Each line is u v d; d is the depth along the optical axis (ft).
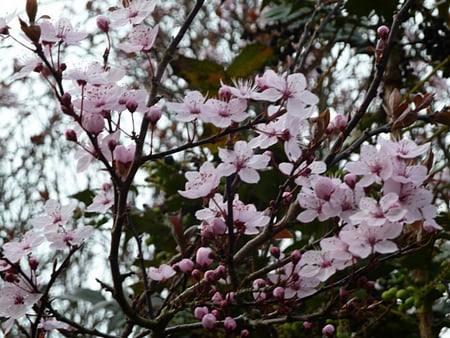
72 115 2.12
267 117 2.19
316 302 2.81
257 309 2.40
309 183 2.24
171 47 2.26
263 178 3.04
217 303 2.26
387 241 2.14
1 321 2.55
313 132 2.23
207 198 2.25
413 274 2.82
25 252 2.22
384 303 2.83
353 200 2.18
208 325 2.19
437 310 2.93
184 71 3.07
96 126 2.13
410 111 2.26
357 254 2.13
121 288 2.17
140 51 2.26
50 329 2.26
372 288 2.22
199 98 2.20
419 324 2.80
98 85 2.17
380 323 2.80
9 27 2.18
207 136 2.85
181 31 2.27
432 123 2.31
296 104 2.18
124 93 2.17
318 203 2.22
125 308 2.19
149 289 2.33
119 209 2.15
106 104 2.16
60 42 2.16
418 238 2.20
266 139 2.26
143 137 2.16
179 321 2.80
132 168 2.15
